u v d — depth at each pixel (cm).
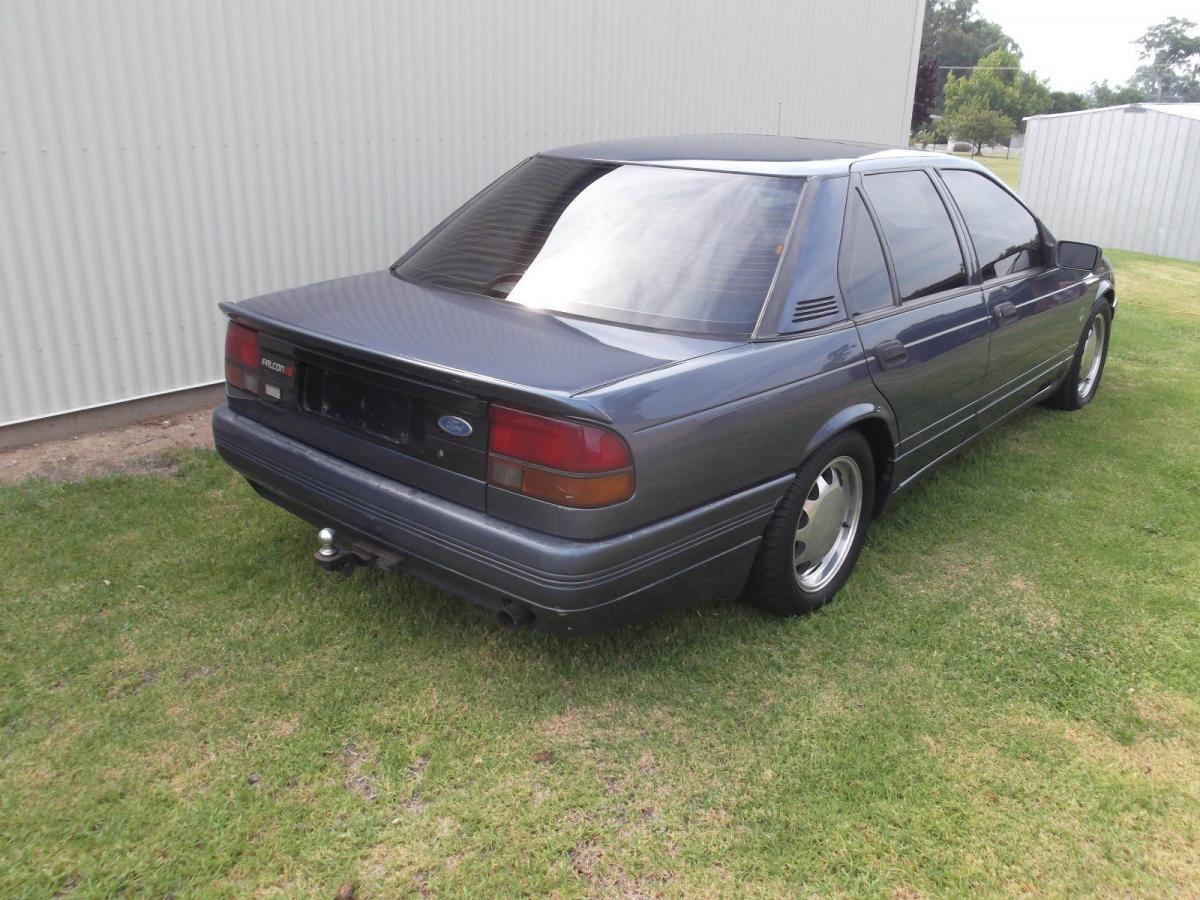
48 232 479
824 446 329
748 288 310
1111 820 258
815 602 351
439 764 267
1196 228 1567
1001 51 7819
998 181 477
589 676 308
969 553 409
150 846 234
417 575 293
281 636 322
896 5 1011
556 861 236
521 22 661
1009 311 443
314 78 562
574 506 252
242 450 338
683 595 295
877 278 356
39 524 395
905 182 394
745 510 300
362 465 298
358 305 327
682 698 300
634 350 282
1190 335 859
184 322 542
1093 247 485
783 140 405
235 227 551
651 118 782
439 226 392
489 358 272
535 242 343
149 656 309
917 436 387
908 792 264
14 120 456
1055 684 316
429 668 309
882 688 310
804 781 266
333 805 250
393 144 610
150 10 490
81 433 513
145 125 502
